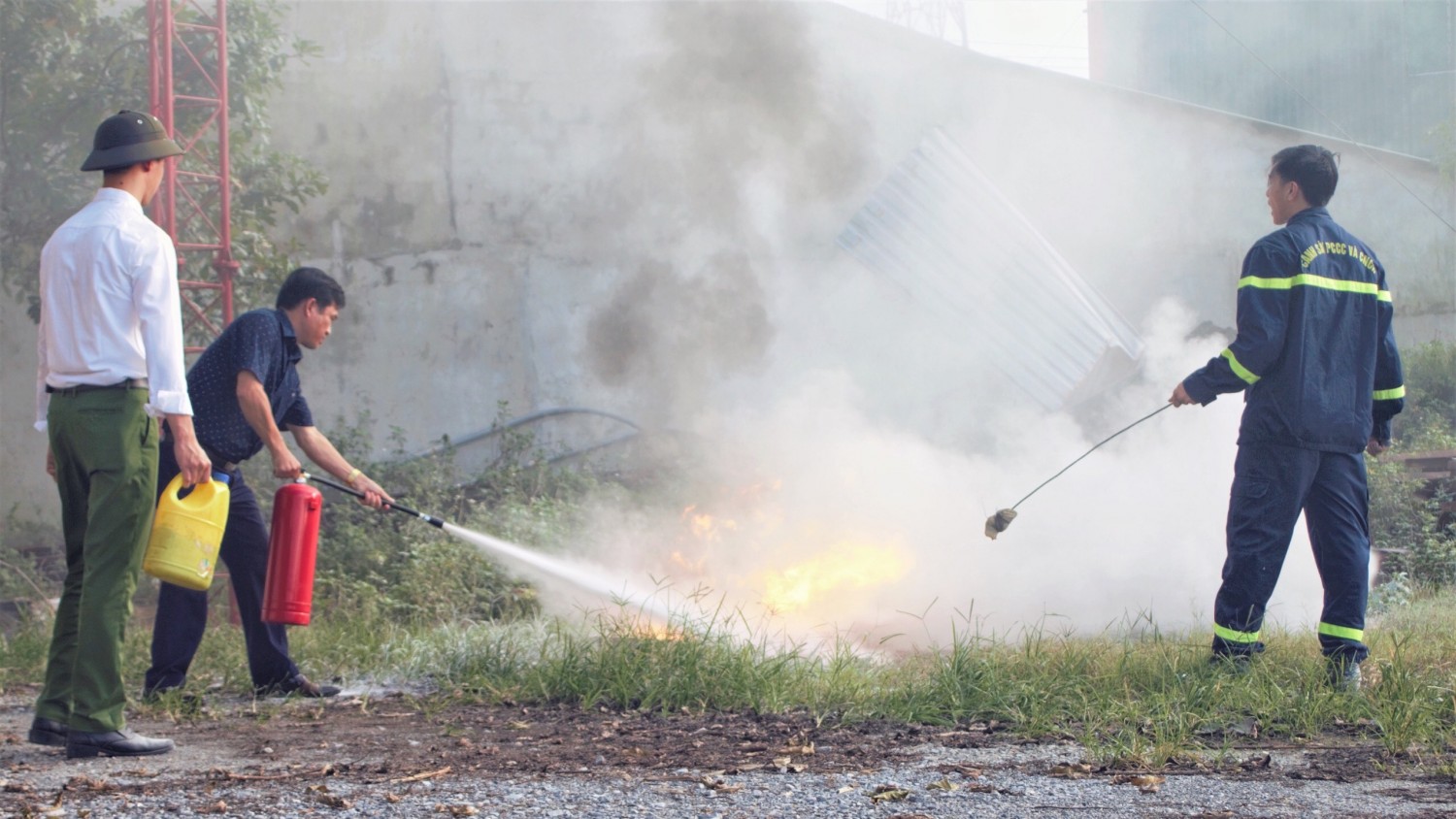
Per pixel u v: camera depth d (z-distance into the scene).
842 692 4.59
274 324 5.11
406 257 13.20
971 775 3.40
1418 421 11.90
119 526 3.88
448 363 13.21
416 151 13.22
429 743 4.11
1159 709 4.11
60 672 4.07
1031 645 5.28
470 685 5.20
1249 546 4.77
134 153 4.01
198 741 4.24
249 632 5.26
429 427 13.17
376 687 5.54
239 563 5.23
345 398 13.08
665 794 3.20
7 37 10.61
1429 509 9.36
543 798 3.16
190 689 5.25
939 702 4.41
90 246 3.86
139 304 3.84
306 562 5.00
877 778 3.38
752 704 4.59
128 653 6.07
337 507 10.27
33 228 11.07
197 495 4.22
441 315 13.23
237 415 5.09
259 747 4.09
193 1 10.21
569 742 4.05
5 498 12.39
